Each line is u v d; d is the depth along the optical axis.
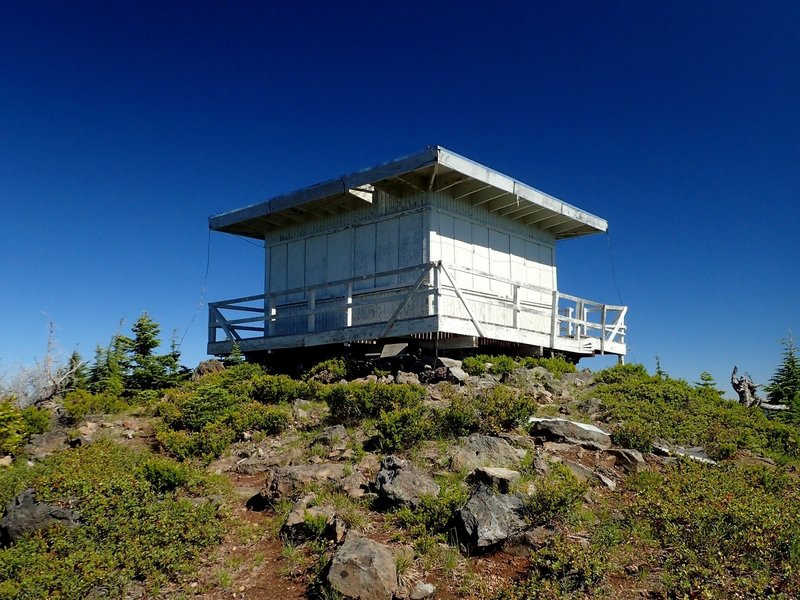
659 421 12.69
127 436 12.38
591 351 20.12
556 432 10.85
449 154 16.12
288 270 21.91
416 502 8.05
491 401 11.32
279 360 20.41
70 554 7.19
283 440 11.33
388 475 8.60
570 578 6.79
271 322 21.08
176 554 7.41
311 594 6.71
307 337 18.33
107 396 15.59
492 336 16.50
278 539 7.86
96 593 6.81
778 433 13.34
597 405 13.58
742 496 8.84
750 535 7.50
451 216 18.56
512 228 21.09
